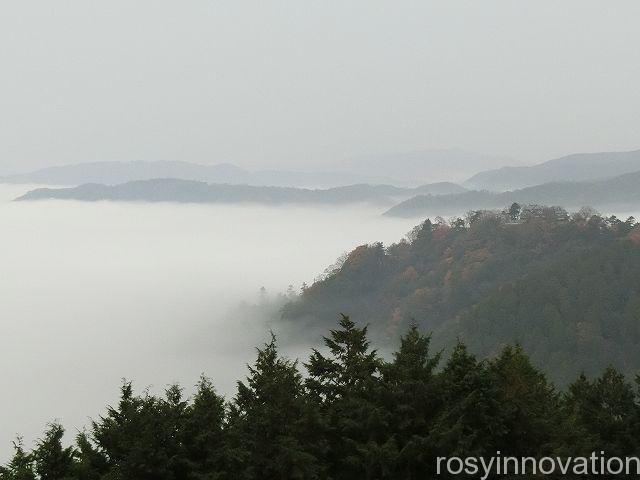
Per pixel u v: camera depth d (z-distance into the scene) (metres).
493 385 32.75
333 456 33.78
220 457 29.48
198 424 30.59
